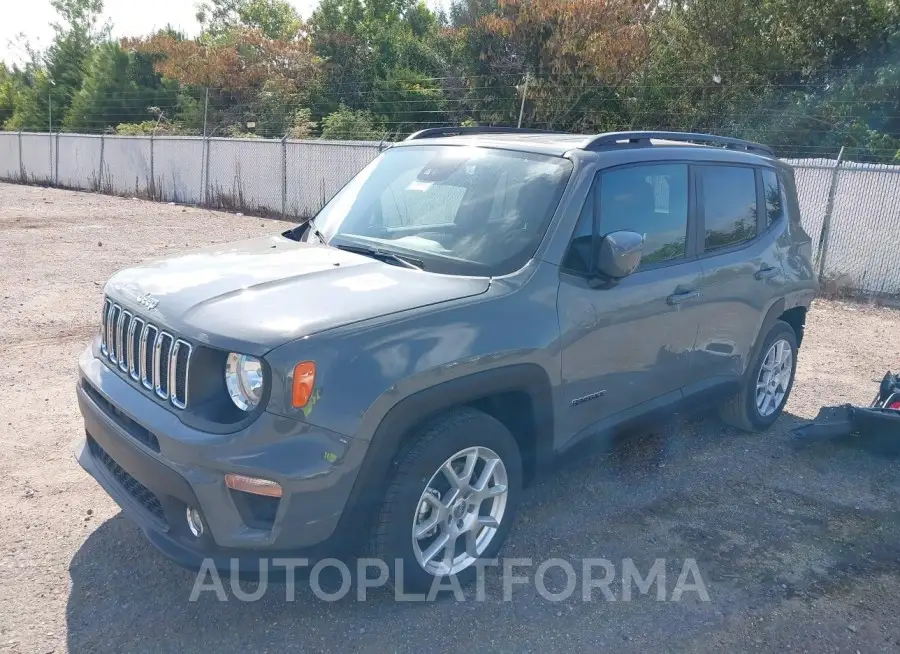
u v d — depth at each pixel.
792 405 6.20
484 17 21.17
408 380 3.05
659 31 20.77
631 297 4.00
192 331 3.04
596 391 3.92
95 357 3.74
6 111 47.25
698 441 5.38
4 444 4.91
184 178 21.06
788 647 3.27
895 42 19.39
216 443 2.87
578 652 3.19
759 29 20.42
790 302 5.43
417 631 3.27
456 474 3.38
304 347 2.90
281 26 45.00
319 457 2.89
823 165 10.94
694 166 4.64
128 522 4.03
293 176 18.08
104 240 13.50
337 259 3.78
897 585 3.75
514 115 20.75
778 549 4.02
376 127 27.16
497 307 3.42
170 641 3.16
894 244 10.43
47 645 3.10
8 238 13.34
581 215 3.86
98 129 37.78
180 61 32.84
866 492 4.72
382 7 38.53
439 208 4.11
